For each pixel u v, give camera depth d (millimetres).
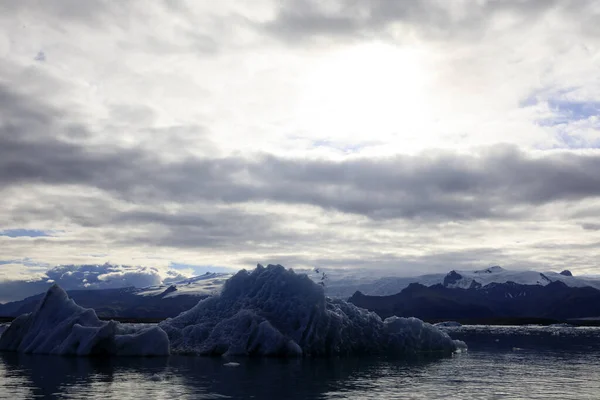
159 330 43219
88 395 25547
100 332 41625
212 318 47625
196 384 28875
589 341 92125
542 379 33531
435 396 26438
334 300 51500
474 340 95500
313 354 44250
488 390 28547
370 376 32906
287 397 25484
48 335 45031
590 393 28078
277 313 46062
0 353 44406
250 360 40219
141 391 26609
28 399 24562
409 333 50594
